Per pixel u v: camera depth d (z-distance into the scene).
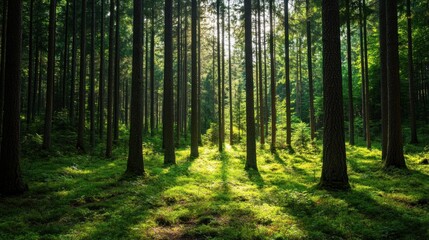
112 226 7.24
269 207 8.77
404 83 34.59
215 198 10.05
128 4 28.42
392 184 11.03
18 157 10.00
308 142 25.44
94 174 13.89
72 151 20.14
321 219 7.48
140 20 13.96
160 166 16.59
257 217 7.88
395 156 13.78
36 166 14.87
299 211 8.35
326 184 10.41
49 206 8.77
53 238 6.38
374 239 6.35
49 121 19.00
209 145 30.03
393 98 13.84
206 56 40.59
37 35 27.20
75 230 6.91
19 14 10.07
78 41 35.19
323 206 8.44
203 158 20.77
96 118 35.31
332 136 10.41
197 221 7.84
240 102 40.12
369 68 34.84
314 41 27.75
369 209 7.96
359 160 17.86
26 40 28.25
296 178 13.58
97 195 9.99
